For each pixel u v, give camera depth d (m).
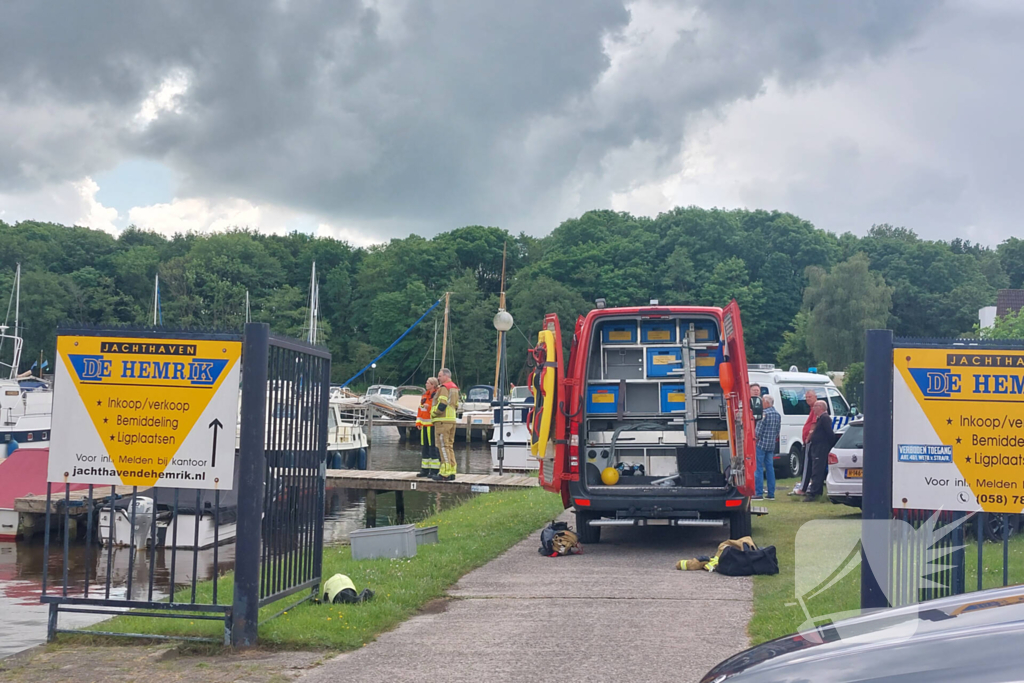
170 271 102.50
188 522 15.52
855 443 13.07
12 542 16.67
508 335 81.56
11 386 28.20
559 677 5.58
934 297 92.12
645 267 90.25
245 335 6.41
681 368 11.45
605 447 11.39
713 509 10.33
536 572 9.38
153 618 7.06
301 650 6.26
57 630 6.57
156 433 6.45
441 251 99.19
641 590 8.26
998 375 5.61
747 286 88.00
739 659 3.37
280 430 6.86
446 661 5.97
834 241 98.62
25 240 109.62
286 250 116.94
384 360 92.19
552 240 105.88
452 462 18.80
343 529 18.66
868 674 2.83
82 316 96.88
